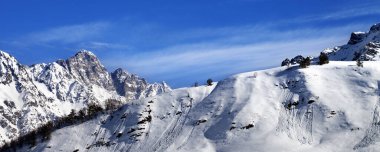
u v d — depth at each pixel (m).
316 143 199.62
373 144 185.88
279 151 195.12
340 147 191.25
